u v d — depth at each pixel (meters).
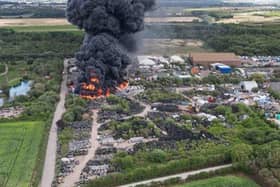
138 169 173.88
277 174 169.88
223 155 187.38
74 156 193.50
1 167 182.62
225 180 172.62
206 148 197.50
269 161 179.12
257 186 168.50
